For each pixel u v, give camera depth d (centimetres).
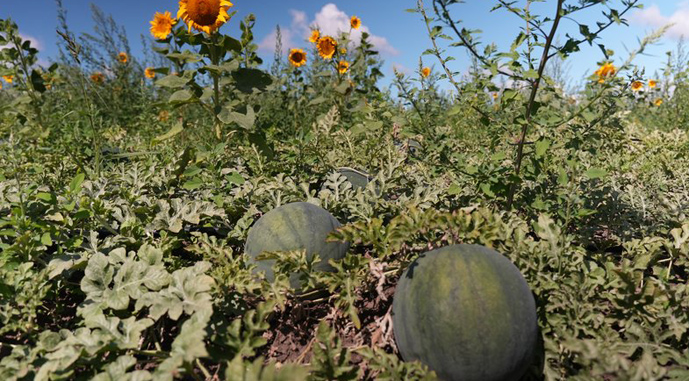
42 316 92
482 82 106
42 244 97
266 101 273
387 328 81
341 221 122
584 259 108
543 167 113
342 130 193
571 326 75
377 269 80
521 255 84
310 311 94
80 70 164
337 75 251
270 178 143
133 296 80
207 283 80
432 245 84
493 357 65
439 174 137
